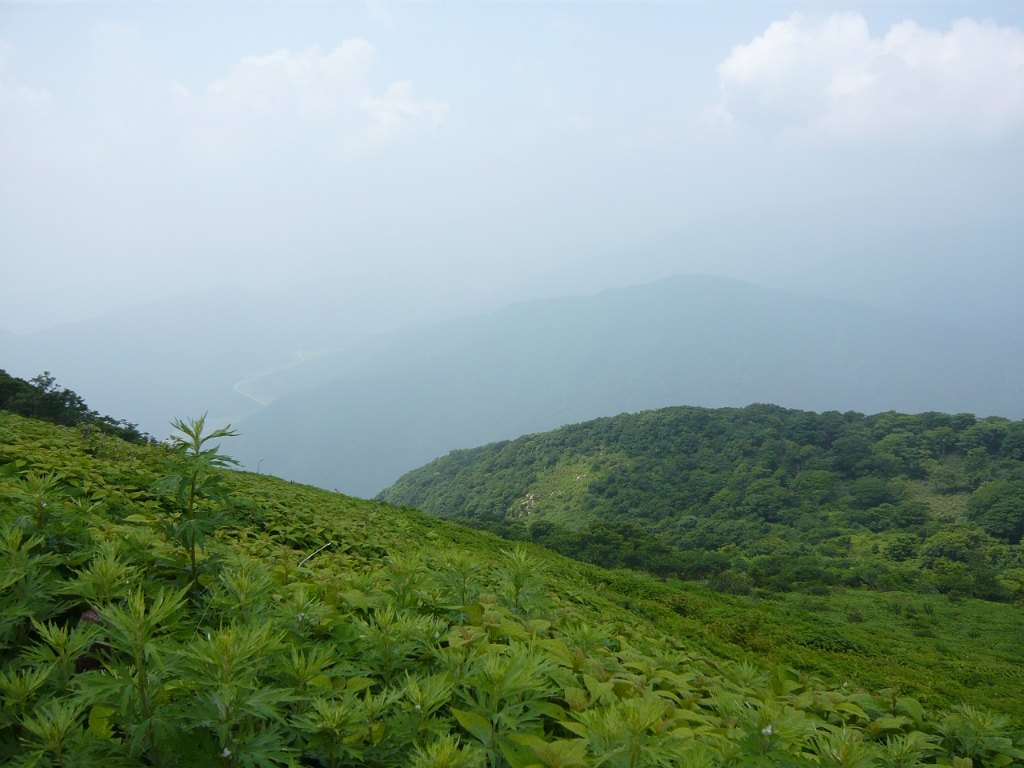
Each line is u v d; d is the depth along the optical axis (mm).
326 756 2086
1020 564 71125
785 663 19719
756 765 2334
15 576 2391
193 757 1824
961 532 79688
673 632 18422
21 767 1630
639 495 116625
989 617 44156
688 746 2270
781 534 93812
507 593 4629
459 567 4508
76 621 2918
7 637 2227
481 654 2854
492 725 2309
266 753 1841
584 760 2164
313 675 2328
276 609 3277
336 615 3377
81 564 3125
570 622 5512
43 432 13164
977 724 4039
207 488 3584
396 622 2955
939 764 3562
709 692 4137
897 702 4574
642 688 3457
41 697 1937
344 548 11086
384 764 2049
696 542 95188
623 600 21828
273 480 22188
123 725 1961
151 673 1992
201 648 1908
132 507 7637
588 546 64188
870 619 41750
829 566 72312
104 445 12570
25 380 26766
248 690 1899
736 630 23125
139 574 3062
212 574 3514
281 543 9773
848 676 19422
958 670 24859
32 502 3461
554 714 2652
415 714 2211
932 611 45531
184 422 3592
